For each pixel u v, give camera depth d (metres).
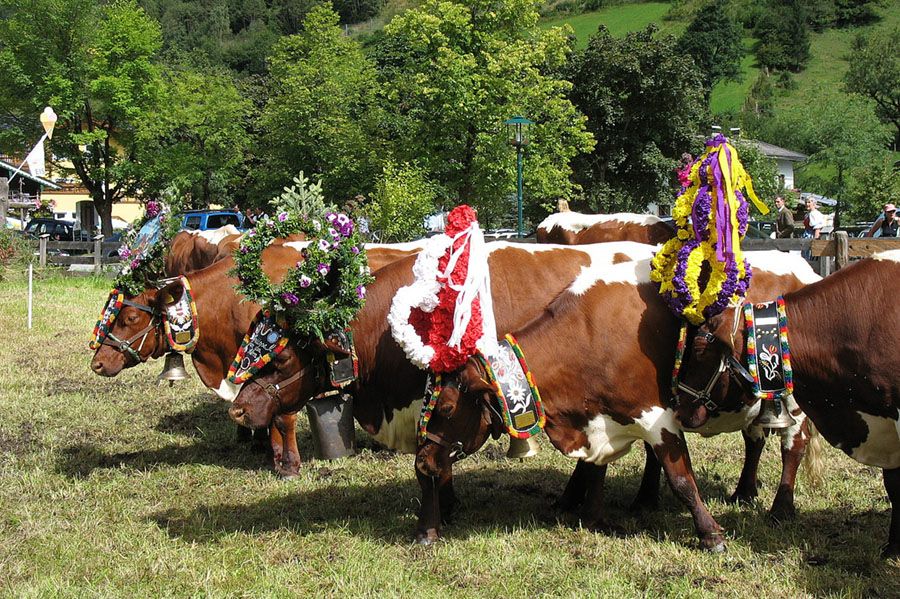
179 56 73.62
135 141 36.03
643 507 5.70
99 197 37.50
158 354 6.69
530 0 27.84
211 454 7.17
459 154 27.50
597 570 4.60
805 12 92.44
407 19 27.22
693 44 80.69
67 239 33.25
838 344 4.48
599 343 4.78
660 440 4.81
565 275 5.78
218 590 4.42
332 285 5.20
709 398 4.79
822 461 5.53
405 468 6.70
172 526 5.42
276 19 107.25
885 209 13.36
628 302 4.84
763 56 84.62
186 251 9.11
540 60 27.22
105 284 19.36
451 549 4.93
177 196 6.97
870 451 4.61
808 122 48.34
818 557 4.73
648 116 35.19
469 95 26.05
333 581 4.51
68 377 9.96
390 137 32.78
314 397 5.40
